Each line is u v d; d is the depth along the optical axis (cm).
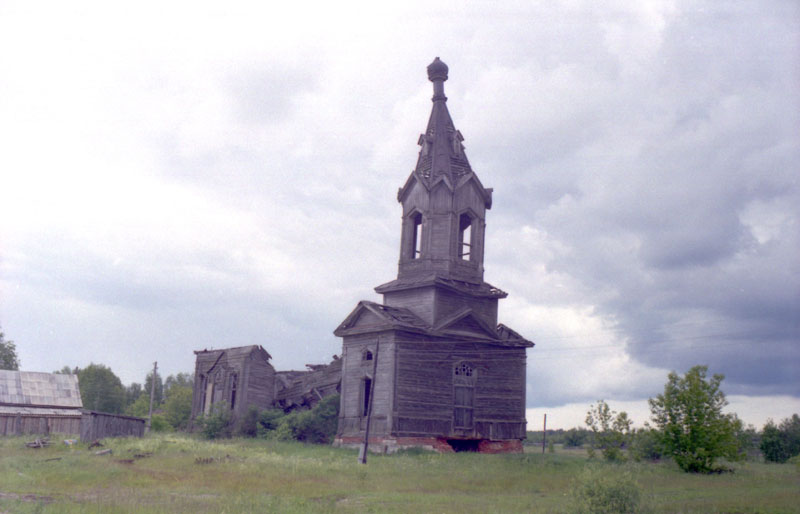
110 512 1916
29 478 2719
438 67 5638
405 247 5356
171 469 3175
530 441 11150
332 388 5747
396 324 4709
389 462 3900
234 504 2095
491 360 5197
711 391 4391
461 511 2183
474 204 5369
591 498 2136
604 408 4969
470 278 5253
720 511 2256
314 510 2095
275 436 5459
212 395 6450
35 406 5503
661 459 5334
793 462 5794
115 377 11100
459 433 4938
